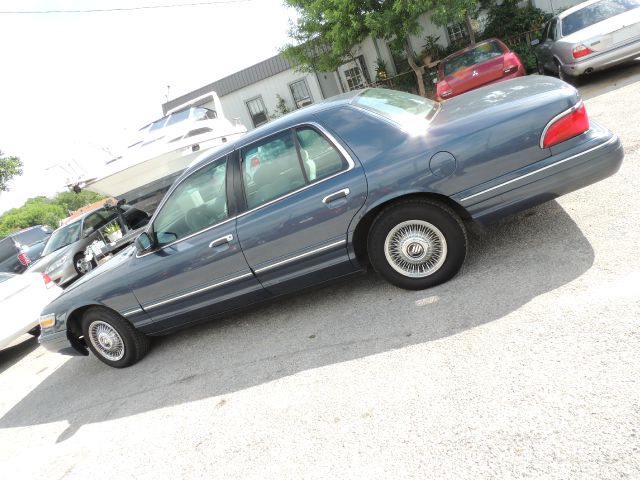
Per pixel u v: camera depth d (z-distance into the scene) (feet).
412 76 59.11
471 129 10.75
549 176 10.51
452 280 11.98
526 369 8.16
